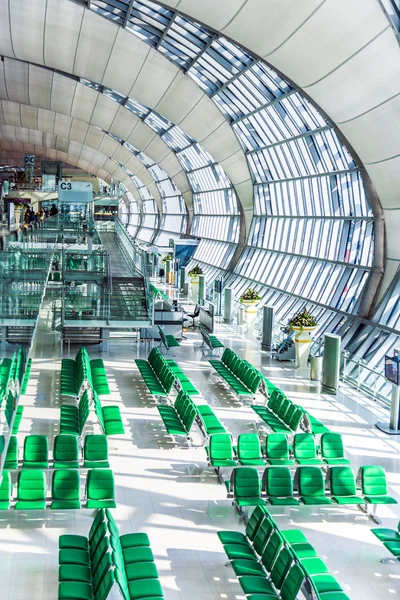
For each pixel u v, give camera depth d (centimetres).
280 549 880
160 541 1014
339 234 2470
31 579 886
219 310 3384
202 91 3083
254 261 3550
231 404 1788
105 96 4494
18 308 1102
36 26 2994
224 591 887
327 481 1154
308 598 781
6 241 1603
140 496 1173
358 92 1703
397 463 1380
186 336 2820
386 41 1479
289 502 1087
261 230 3572
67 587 768
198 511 1123
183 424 1452
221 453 1254
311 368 2105
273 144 2906
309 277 2700
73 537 896
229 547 909
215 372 2161
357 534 1070
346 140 1983
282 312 2830
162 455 1376
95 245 3350
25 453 1161
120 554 812
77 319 2200
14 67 4419
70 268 2359
